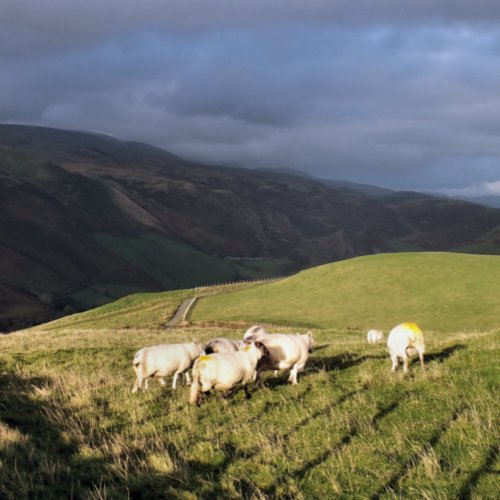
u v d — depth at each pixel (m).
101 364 18.22
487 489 6.74
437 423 8.98
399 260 85.50
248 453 8.96
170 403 12.39
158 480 8.19
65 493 7.88
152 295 95.44
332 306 68.69
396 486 7.20
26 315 186.25
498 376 11.02
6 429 10.59
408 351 12.80
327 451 8.55
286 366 13.40
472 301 60.56
